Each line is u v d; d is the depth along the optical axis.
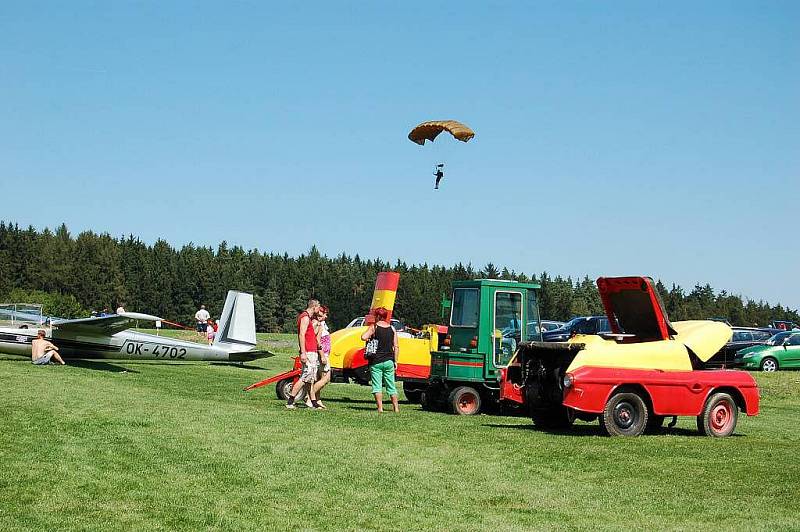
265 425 13.45
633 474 10.04
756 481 9.70
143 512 7.77
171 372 26.38
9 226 108.81
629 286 14.63
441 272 104.75
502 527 7.52
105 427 12.59
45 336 28.22
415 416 15.98
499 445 12.05
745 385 14.14
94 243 108.62
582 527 7.58
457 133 20.67
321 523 7.56
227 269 106.06
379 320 16.67
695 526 7.65
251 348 33.16
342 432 12.94
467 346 17.73
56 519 7.44
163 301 105.44
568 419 14.28
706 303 101.38
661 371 13.84
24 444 10.95
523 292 18.14
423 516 7.88
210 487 8.83
